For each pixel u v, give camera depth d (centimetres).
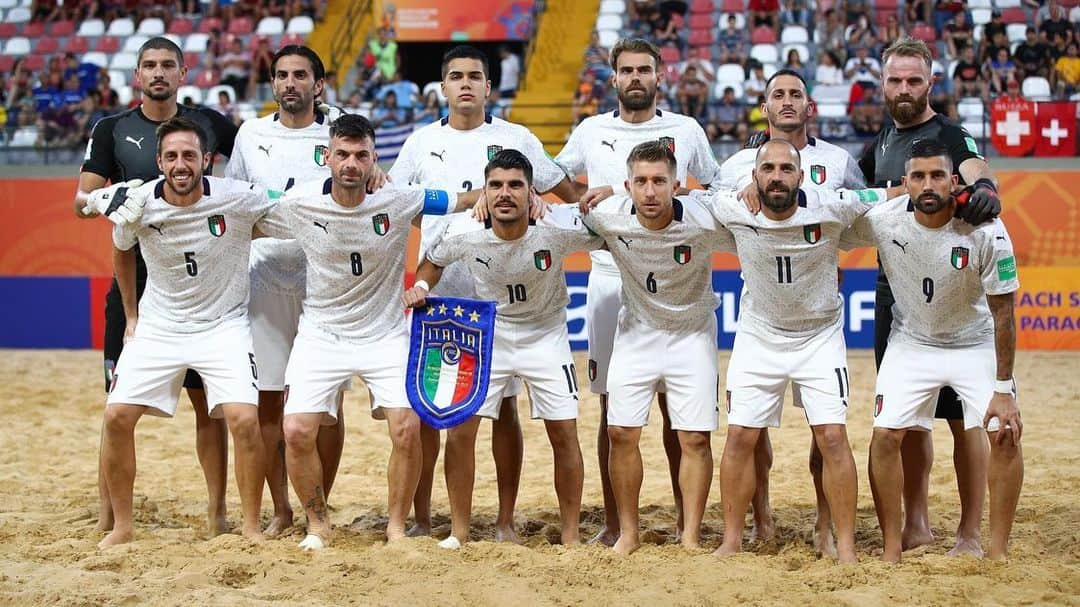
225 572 492
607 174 603
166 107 587
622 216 530
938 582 480
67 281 1387
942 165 487
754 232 513
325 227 537
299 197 540
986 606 449
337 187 531
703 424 544
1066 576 489
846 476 523
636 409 545
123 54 1773
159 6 1848
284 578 487
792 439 877
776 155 495
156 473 778
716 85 1596
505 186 519
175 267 544
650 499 701
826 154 577
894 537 525
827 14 1641
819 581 482
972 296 514
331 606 448
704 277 544
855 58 1588
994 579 485
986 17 1661
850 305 1302
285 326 589
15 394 1095
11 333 1396
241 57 1686
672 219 524
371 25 1805
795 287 520
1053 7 1564
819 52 1596
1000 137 1355
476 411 538
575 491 562
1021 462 516
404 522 561
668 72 1605
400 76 1667
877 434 528
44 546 549
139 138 584
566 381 556
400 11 1659
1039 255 1298
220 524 594
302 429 546
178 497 704
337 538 566
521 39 1672
